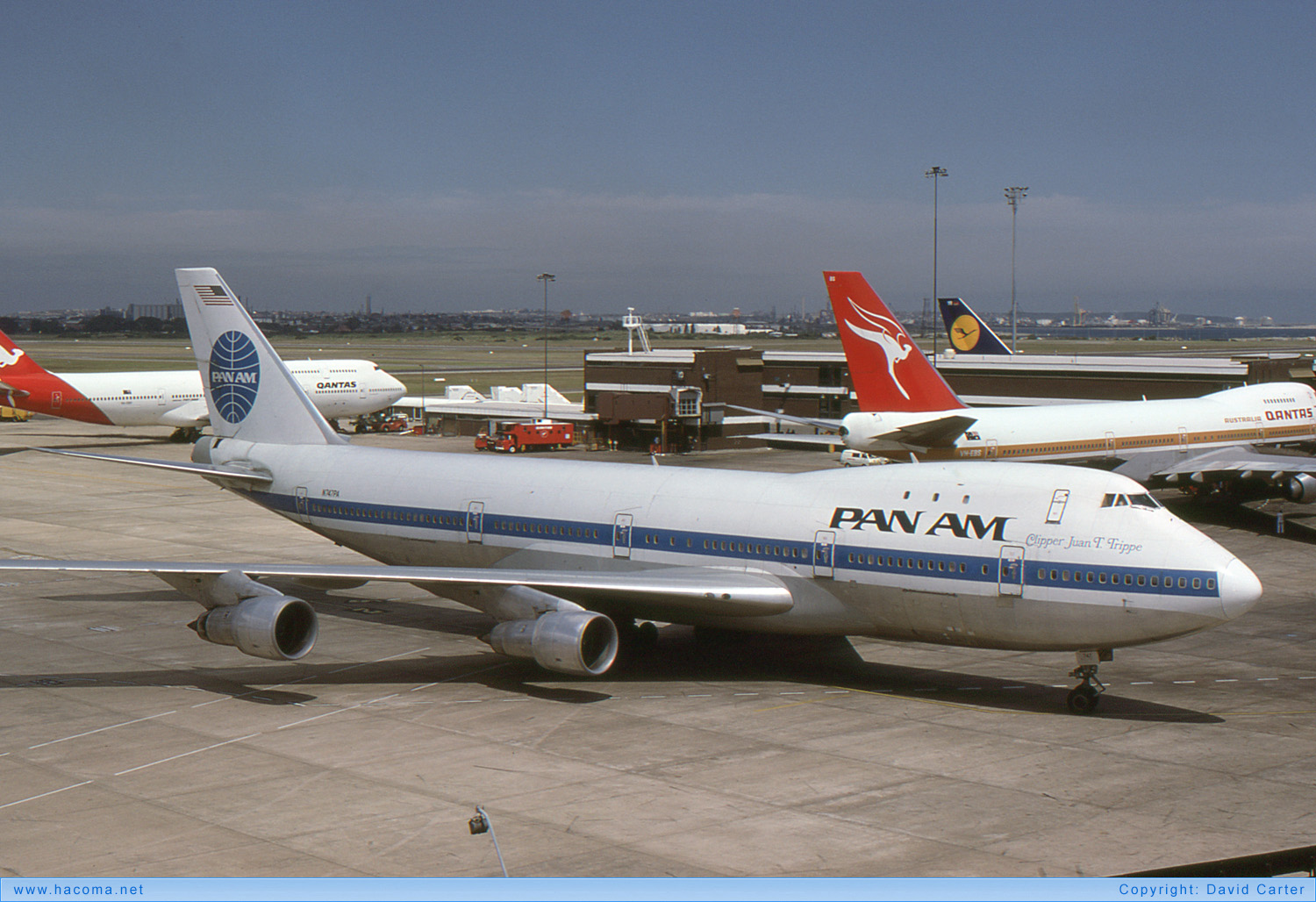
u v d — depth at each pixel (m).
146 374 100.38
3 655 36.75
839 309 55.12
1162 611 27.84
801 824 22.78
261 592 32.44
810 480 34.25
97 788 25.06
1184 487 66.19
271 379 44.59
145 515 65.75
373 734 28.88
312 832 22.52
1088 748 27.41
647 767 26.27
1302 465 57.56
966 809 23.50
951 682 33.50
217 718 30.25
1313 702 31.38
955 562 30.19
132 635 39.38
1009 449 57.53
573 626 31.03
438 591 35.06
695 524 34.53
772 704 31.31
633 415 96.75
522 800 24.22
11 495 73.31
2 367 93.00
